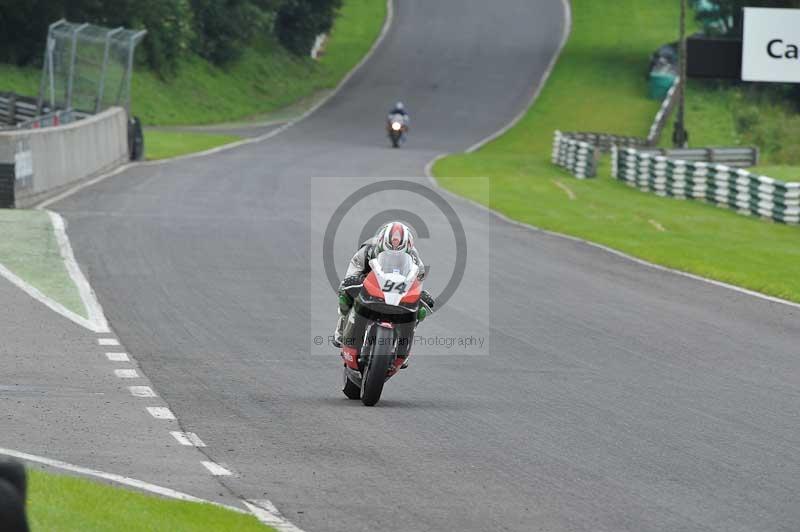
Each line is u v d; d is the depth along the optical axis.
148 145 182.00
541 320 62.34
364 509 29.33
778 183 123.75
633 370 50.28
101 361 48.44
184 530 25.42
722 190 137.38
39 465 31.80
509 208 120.44
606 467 34.19
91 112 149.38
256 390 44.34
